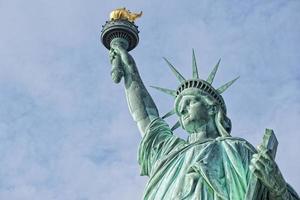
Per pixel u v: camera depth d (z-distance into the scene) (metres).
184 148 76.38
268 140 67.25
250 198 67.62
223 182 72.00
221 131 78.19
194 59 83.88
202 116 79.00
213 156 74.31
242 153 74.50
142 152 79.69
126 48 89.25
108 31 89.31
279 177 67.00
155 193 74.00
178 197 70.88
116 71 85.75
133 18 91.19
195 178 72.00
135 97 84.06
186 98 80.06
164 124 81.12
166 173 74.69
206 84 80.88
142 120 82.50
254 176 68.12
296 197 72.75
